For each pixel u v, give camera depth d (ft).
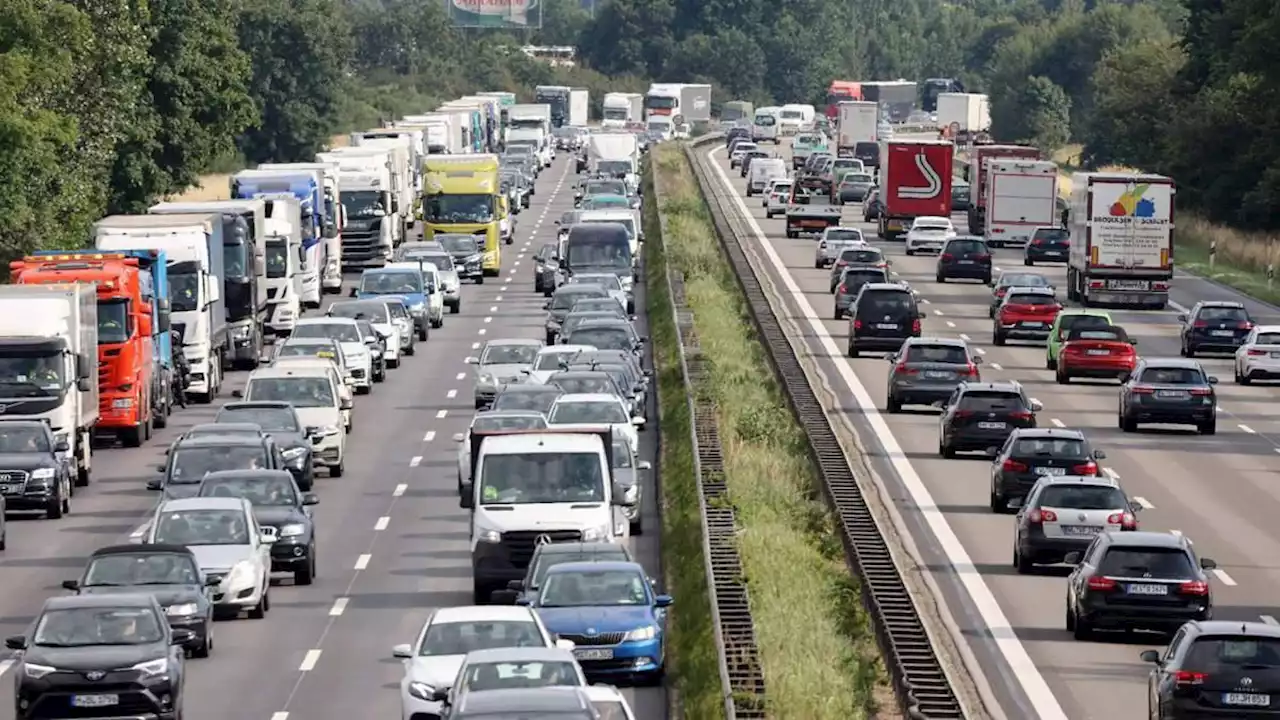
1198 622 256.93
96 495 488.85
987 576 368.07
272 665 316.40
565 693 207.51
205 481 389.60
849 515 413.59
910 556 385.29
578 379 523.70
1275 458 504.02
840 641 309.22
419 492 483.92
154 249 588.91
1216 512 428.56
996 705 279.49
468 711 202.28
